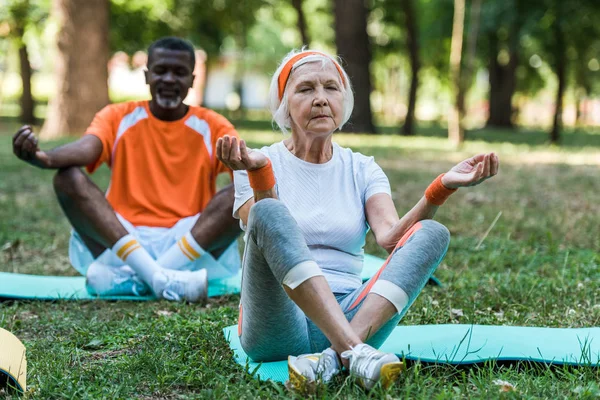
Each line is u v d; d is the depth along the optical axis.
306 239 3.26
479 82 57.00
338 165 3.35
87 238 4.94
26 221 7.70
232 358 3.38
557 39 19.84
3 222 7.50
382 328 2.94
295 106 3.21
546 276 5.49
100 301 4.71
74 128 17.17
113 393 2.96
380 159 14.02
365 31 21.34
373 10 29.30
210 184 5.25
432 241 2.94
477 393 2.92
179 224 5.07
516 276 5.24
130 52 26.16
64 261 6.10
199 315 4.25
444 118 55.16
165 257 4.91
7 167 12.27
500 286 4.90
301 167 3.30
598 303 4.61
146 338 3.72
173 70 5.07
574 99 48.06
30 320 4.23
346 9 21.14
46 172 11.92
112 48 25.44
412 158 14.39
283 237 2.81
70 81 17.11
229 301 4.83
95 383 3.09
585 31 22.91
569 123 57.03
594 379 3.14
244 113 39.91
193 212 5.16
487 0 21.77
